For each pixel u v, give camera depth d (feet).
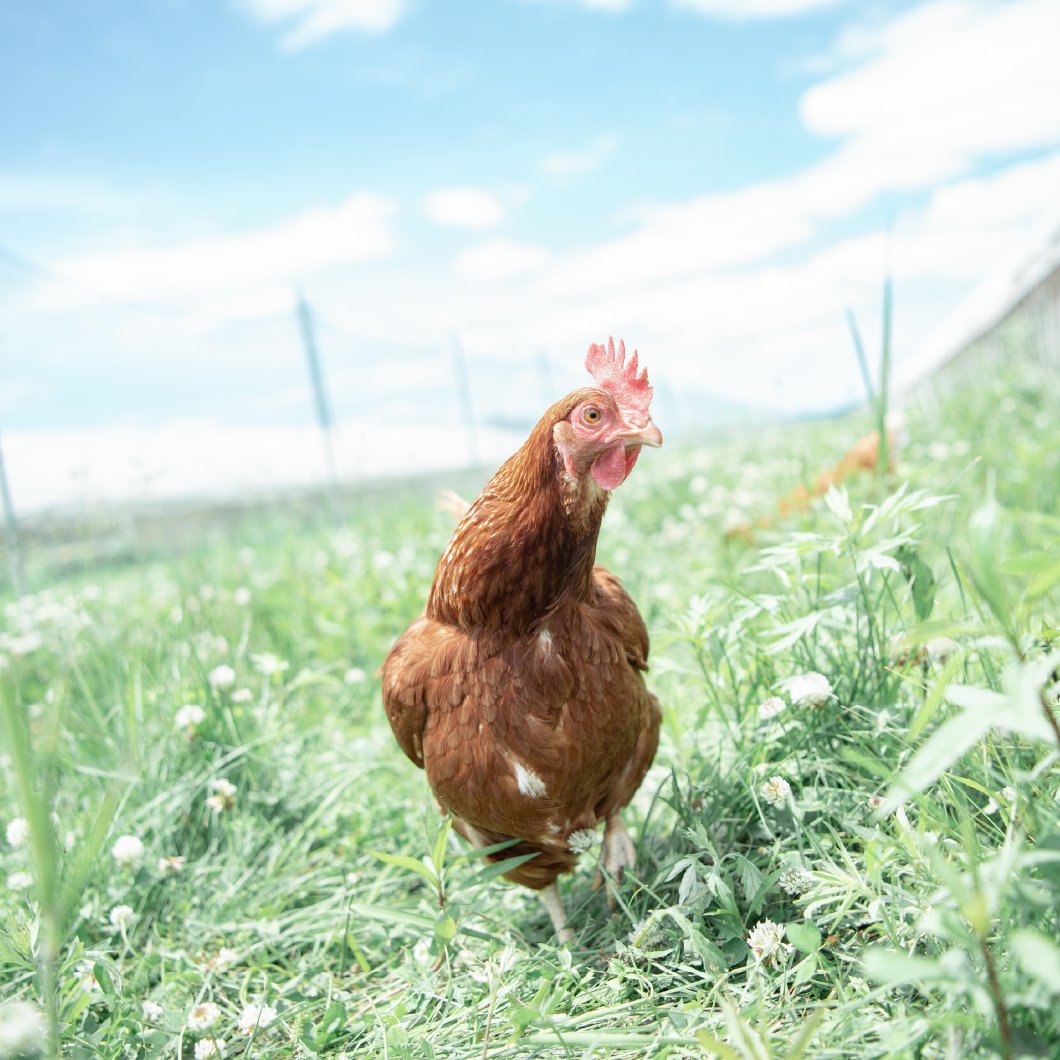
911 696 2.40
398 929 2.49
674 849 2.44
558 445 2.12
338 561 6.25
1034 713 1.30
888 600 2.65
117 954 2.49
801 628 2.28
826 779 2.30
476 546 2.17
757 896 2.03
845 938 2.01
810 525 3.86
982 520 1.40
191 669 3.38
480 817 2.26
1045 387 7.65
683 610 3.32
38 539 9.59
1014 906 1.64
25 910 2.39
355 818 3.00
